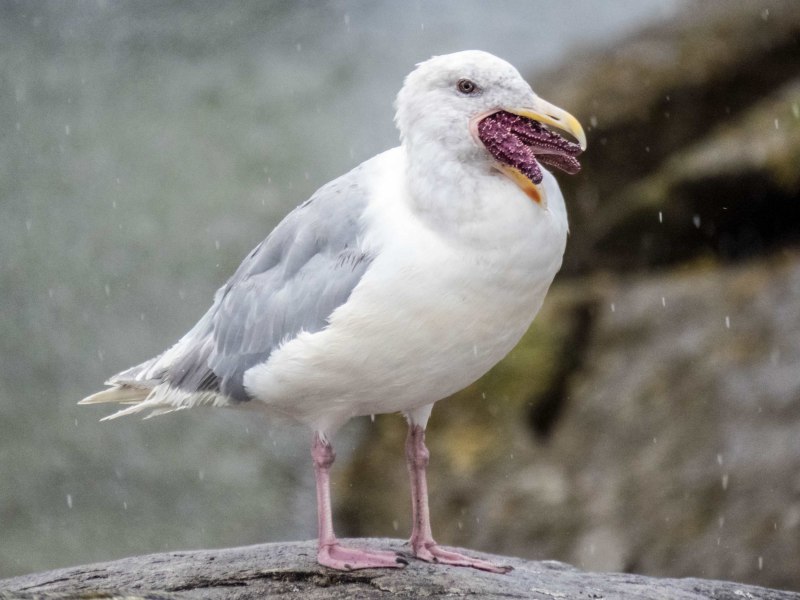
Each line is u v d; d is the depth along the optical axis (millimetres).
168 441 16703
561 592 7523
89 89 24906
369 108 24359
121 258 20312
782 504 12445
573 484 13789
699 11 19531
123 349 18453
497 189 7168
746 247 15938
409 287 7223
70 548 15109
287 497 15672
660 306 15156
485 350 7551
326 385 7621
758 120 16859
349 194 7707
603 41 20703
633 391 14312
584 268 16469
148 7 27438
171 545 15172
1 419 17062
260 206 21734
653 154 17578
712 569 12367
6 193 21875
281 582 7562
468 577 7645
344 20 26922
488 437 14594
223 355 8133
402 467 14820
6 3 27375
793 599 8047
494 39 25781
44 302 19266
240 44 26297
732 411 13461
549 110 7246
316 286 7605
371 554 7793
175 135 23625
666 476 13289
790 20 18422
